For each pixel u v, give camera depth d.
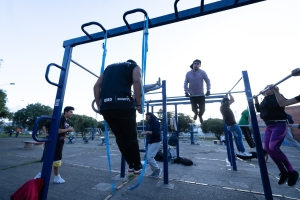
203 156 7.85
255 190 3.30
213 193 3.14
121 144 1.55
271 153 2.74
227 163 5.82
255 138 2.93
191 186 3.48
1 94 21.86
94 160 6.19
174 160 5.92
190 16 1.63
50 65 1.77
